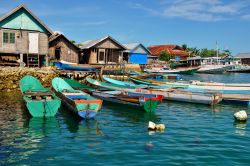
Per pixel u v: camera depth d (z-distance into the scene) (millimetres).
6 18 31484
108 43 44625
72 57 40469
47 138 12602
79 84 24719
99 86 25672
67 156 10516
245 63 95688
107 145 11727
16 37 32125
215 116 17500
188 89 24766
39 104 15742
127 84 27719
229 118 17000
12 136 12828
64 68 32375
